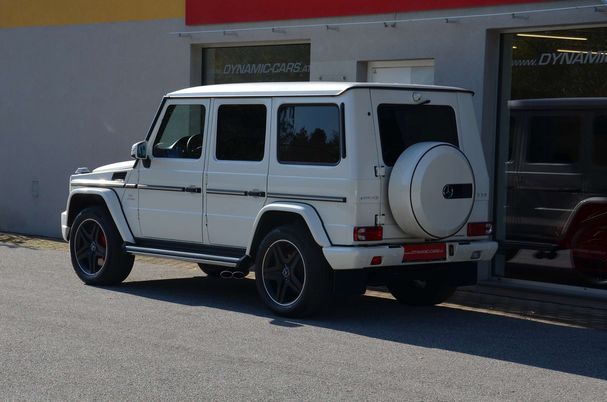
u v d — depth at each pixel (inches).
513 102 486.3
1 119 713.0
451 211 386.6
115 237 460.4
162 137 446.9
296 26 557.6
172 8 613.9
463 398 282.2
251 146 412.2
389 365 319.9
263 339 354.3
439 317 411.2
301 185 391.2
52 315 388.5
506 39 487.5
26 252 590.6
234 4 584.1
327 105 388.5
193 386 287.9
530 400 283.0
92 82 659.4
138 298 436.1
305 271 386.6
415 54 508.4
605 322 410.0
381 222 382.0
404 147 392.2
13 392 279.6
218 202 421.7
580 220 465.1
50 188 687.1
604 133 454.3
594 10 444.1
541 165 476.7
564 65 466.3
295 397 278.7
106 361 315.6
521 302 452.4
